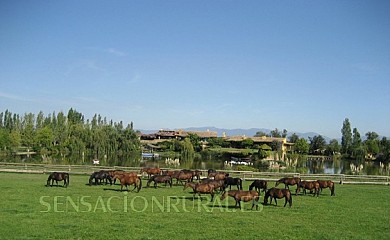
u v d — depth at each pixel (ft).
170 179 116.57
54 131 384.68
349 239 60.95
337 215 78.89
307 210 83.35
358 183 142.92
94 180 126.72
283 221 71.61
